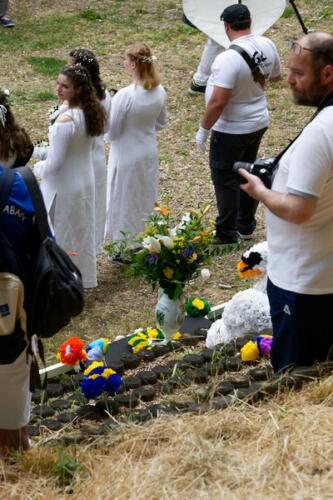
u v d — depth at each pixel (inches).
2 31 663.8
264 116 384.5
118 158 388.8
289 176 183.5
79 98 343.6
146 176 391.5
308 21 668.7
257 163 196.4
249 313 264.1
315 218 188.2
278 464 161.6
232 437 176.4
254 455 166.9
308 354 201.8
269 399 195.0
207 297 358.6
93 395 225.6
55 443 189.0
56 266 174.9
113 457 173.9
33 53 631.8
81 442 188.7
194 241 284.5
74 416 221.6
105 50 637.3
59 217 355.6
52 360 314.2
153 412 197.2
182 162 489.7
